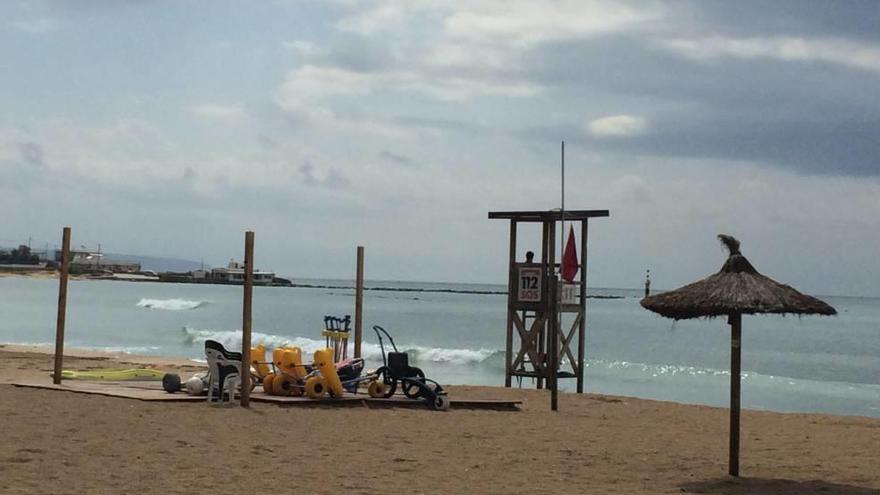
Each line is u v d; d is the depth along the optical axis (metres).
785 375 39.62
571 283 23.19
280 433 13.09
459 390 21.48
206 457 11.09
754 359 49.91
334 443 12.53
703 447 13.75
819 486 10.80
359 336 19.39
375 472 10.69
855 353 56.03
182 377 21.06
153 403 15.44
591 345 59.84
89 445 11.49
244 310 15.44
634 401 20.33
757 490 10.49
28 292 142.12
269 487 9.61
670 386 32.44
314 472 10.52
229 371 15.68
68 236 17.97
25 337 49.16
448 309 111.12
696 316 10.75
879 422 17.72
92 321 67.88
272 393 16.72
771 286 10.58
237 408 15.22
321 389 16.47
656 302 10.88
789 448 13.93
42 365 24.03
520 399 19.70
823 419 17.95
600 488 10.37
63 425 12.88
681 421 17.00
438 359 40.28
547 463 11.84
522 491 10.00
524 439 13.76
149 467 10.36
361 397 16.64
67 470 10.00
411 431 13.95
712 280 10.79
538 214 23.08
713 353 53.59
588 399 20.28
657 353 52.69
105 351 35.44
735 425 11.36
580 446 13.35
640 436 14.71
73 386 17.47
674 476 11.27
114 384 18.27
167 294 148.75
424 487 9.97
